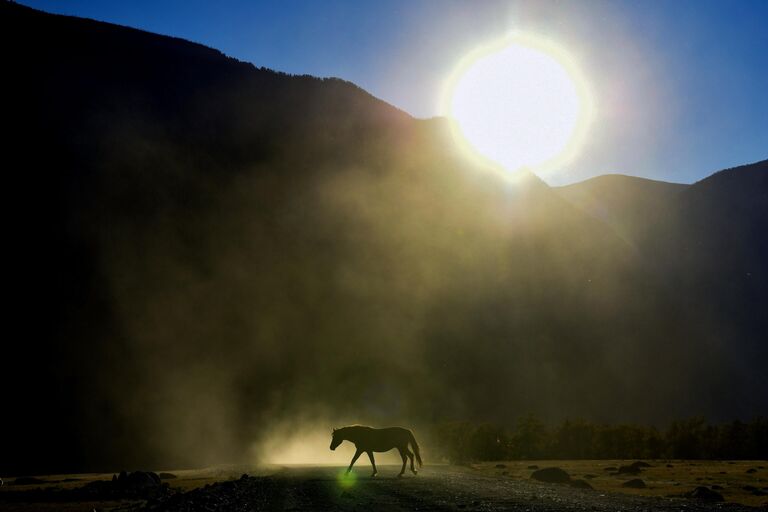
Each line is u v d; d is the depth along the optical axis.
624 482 34.28
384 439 33.78
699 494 24.42
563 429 83.50
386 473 36.91
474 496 22.05
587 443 82.12
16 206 163.00
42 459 104.56
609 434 82.00
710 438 81.69
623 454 81.19
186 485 35.94
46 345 132.25
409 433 34.09
